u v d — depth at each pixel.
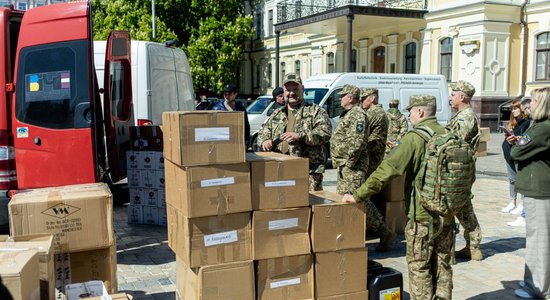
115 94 7.80
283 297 3.89
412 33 23.52
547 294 4.83
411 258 3.99
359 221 4.05
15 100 5.59
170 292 5.01
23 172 5.62
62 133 5.62
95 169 5.68
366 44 26.55
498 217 8.20
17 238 3.56
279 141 5.50
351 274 4.04
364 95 6.62
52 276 3.45
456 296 4.97
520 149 4.71
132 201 7.71
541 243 4.78
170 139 3.82
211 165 3.65
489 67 20.55
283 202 3.85
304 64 32.75
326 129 5.32
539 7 20.09
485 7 20.05
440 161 3.74
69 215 3.87
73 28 5.61
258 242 3.79
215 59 30.17
